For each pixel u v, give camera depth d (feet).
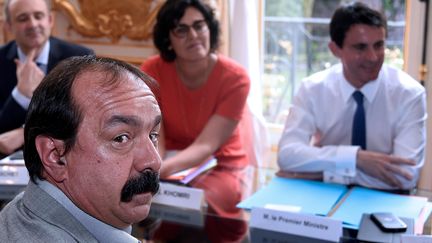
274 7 10.61
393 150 7.08
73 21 10.87
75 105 2.67
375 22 6.65
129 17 10.44
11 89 8.46
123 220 2.84
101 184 2.71
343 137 7.48
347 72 7.09
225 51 9.87
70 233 2.72
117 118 2.68
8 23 8.45
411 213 5.11
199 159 6.89
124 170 2.72
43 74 7.76
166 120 7.90
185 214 5.25
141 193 2.79
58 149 2.73
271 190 5.81
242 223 5.07
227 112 7.61
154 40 7.80
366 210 5.20
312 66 10.62
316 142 7.73
